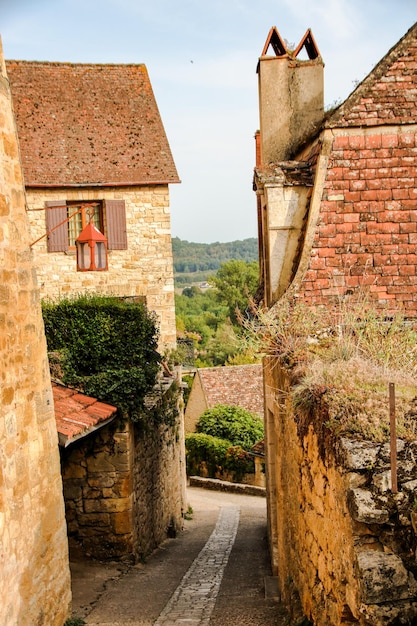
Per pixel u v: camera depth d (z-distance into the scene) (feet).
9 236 20.57
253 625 24.50
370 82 27.96
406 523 14.05
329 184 27.58
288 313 25.48
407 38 28.40
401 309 26.45
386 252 27.20
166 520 49.85
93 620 26.09
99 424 32.07
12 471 19.54
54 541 23.03
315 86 34.32
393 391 14.49
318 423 19.11
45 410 22.93
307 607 21.35
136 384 35.78
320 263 27.07
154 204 61.46
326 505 18.03
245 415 97.81
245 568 37.09
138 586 32.01
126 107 64.18
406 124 27.53
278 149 34.40
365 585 13.56
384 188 27.55
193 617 26.32
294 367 23.25
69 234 61.11
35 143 60.64
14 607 19.08
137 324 37.47
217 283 200.75
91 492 36.22
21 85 63.36
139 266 61.72
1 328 19.42
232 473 89.45
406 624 13.35
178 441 55.93
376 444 15.72
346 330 23.81
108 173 60.39
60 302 38.24
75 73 65.10
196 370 110.32
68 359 36.45
